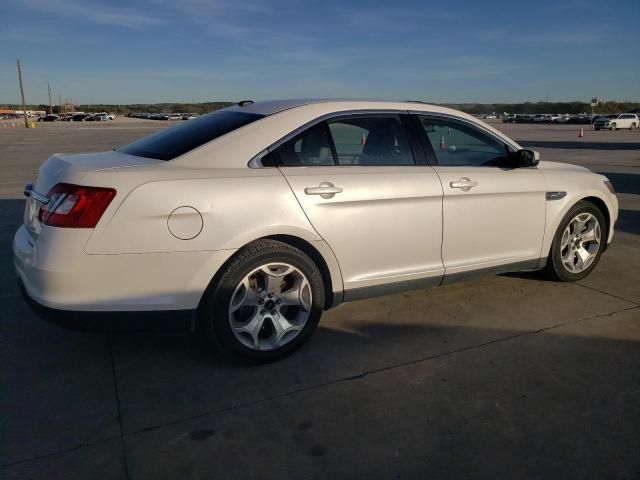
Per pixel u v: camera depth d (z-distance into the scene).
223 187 3.04
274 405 2.87
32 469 2.36
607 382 3.11
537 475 2.34
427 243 3.77
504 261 4.21
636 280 4.86
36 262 2.86
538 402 2.90
